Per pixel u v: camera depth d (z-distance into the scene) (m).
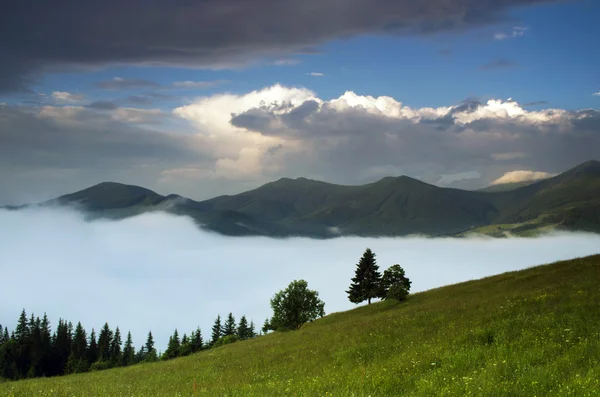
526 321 24.17
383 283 68.44
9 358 133.25
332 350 29.50
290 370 25.11
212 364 33.84
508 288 43.00
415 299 61.88
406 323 34.03
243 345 50.41
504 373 15.39
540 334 21.25
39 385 28.11
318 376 20.86
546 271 47.84
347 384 16.95
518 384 13.78
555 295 30.69
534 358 17.11
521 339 20.69
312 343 35.53
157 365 41.12
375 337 30.67
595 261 45.81
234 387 19.23
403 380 17.00
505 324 24.44
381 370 19.56
